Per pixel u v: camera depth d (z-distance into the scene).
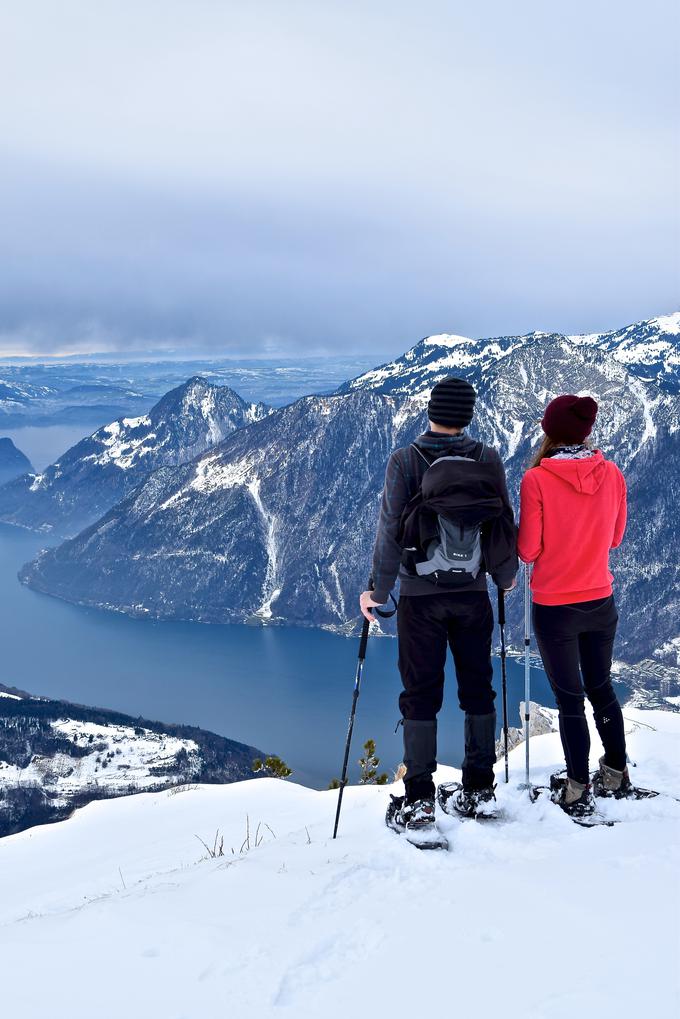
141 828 11.23
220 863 5.54
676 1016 2.52
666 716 8.03
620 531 5.41
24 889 8.65
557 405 5.26
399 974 3.03
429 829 4.80
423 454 4.98
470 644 5.10
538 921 3.37
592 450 5.25
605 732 5.43
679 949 2.96
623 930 3.19
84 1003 3.02
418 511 4.82
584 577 5.22
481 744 5.19
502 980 2.89
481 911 3.53
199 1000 2.99
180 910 3.97
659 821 4.86
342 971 3.12
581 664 5.49
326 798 10.53
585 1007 2.63
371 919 3.56
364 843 5.08
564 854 4.37
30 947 3.62
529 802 5.45
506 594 5.84
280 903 3.96
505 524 4.86
